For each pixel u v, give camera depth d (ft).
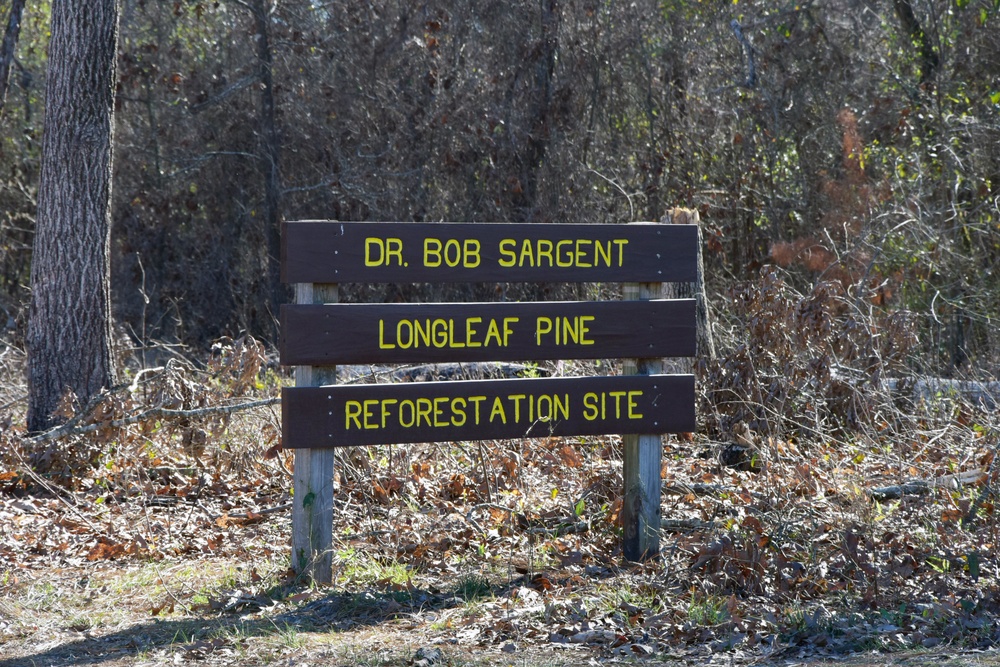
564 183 54.65
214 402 27.43
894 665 12.85
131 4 61.62
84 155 28.89
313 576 17.06
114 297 59.62
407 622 15.47
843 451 25.68
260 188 63.00
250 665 13.75
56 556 20.01
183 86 60.39
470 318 17.28
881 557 17.40
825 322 28.19
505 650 14.14
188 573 18.48
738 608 15.43
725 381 28.43
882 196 45.14
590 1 55.31
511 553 18.76
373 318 16.72
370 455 25.68
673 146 54.65
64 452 25.66
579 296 50.88
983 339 43.42
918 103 48.88
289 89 59.47
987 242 45.80
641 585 16.81
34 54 65.51
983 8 47.88
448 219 56.80
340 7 58.29
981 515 18.92
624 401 18.17
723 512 21.12
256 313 62.08
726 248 54.44
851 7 54.95
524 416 17.66
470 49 57.47
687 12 56.39
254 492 24.85
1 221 60.59
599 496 21.66
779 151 53.98
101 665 13.97
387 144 57.88
